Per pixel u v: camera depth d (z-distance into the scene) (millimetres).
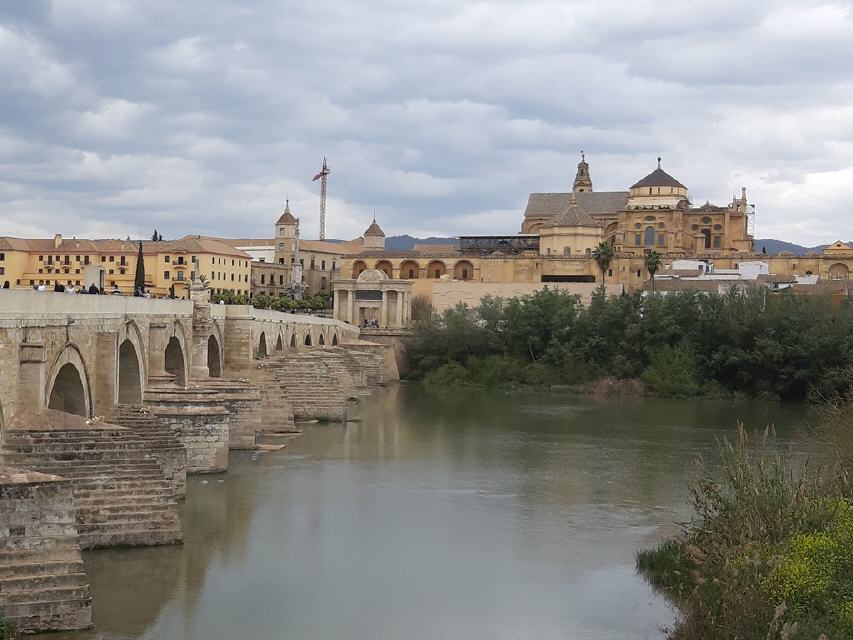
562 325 167250
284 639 36656
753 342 145375
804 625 30797
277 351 120438
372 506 59406
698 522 49906
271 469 69875
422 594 42688
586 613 40656
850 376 104000
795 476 59875
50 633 33656
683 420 110938
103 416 58719
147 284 194750
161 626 36938
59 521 34969
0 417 44344
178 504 56625
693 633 35031
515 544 51438
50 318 50312
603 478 70812
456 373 169250
